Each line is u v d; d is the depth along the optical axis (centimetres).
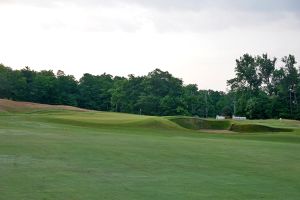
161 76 13200
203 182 1256
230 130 5109
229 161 1745
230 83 13625
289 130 4962
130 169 1423
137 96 13125
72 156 1650
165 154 1866
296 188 1223
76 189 1071
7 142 2047
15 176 1197
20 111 6212
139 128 4066
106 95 14200
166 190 1119
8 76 12950
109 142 2291
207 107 13538
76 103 13738
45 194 1002
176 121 5256
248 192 1142
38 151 1752
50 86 13138
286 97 12131
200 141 2708
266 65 13288
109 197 1006
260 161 1791
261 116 11275
